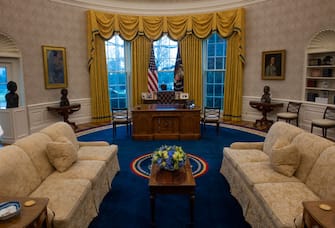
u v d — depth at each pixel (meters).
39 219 1.80
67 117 6.52
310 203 1.84
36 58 6.18
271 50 6.64
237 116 7.50
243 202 2.89
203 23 7.36
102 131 6.63
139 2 7.44
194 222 2.70
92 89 7.40
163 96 7.20
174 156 2.82
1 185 2.14
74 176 2.83
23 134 5.86
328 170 2.33
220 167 4.18
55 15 6.48
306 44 5.96
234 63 7.36
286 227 1.96
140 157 4.65
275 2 6.41
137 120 5.67
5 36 5.52
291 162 2.78
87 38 7.16
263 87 6.99
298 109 6.16
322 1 5.56
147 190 3.41
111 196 3.26
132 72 7.81
